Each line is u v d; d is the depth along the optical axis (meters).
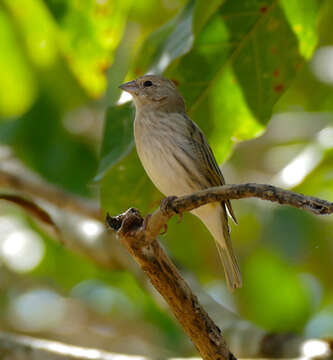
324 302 14.83
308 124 14.11
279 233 12.89
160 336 14.02
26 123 13.91
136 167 9.23
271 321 14.57
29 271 14.39
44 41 12.64
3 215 14.66
